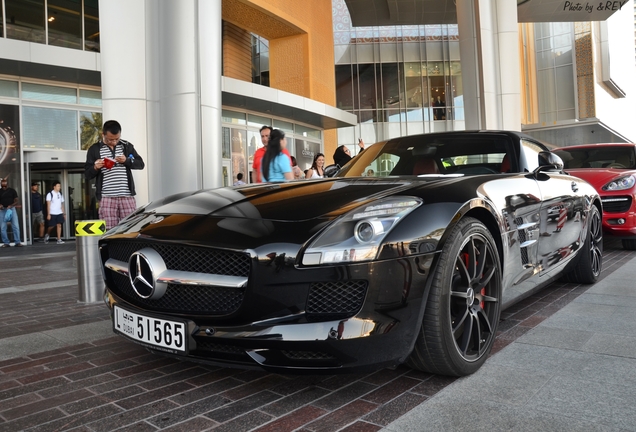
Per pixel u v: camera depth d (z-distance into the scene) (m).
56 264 7.60
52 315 3.77
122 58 5.53
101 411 1.89
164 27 5.49
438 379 2.12
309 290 1.80
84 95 12.82
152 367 2.41
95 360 2.55
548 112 34.38
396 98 26.05
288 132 17.89
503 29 11.45
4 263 7.86
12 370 2.42
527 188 2.85
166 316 1.99
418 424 1.69
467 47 11.58
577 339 2.62
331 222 1.89
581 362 2.27
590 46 33.19
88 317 3.68
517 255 2.64
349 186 2.30
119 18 5.53
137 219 2.38
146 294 2.07
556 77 34.25
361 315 1.79
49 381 2.25
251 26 17.08
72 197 13.24
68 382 2.23
